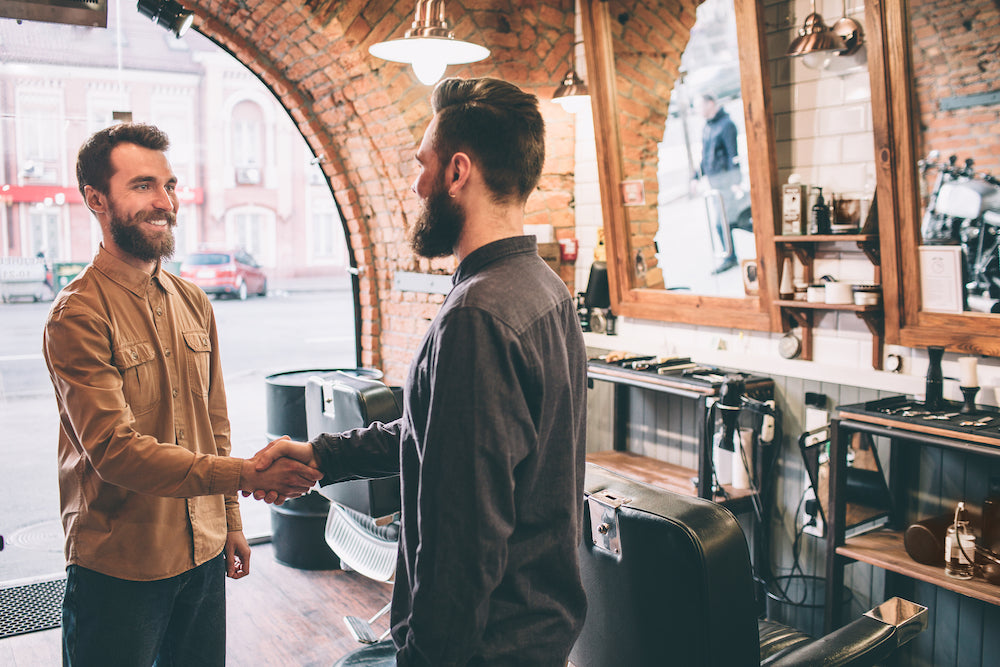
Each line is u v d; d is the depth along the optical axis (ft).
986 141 7.84
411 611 3.49
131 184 5.40
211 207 69.97
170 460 5.08
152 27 63.31
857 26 8.85
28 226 46.42
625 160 11.78
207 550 5.84
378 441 5.16
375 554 9.64
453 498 3.34
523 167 3.85
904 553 8.16
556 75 12.90
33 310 39.01
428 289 13.67
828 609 8.50
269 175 71.87
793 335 10.11
